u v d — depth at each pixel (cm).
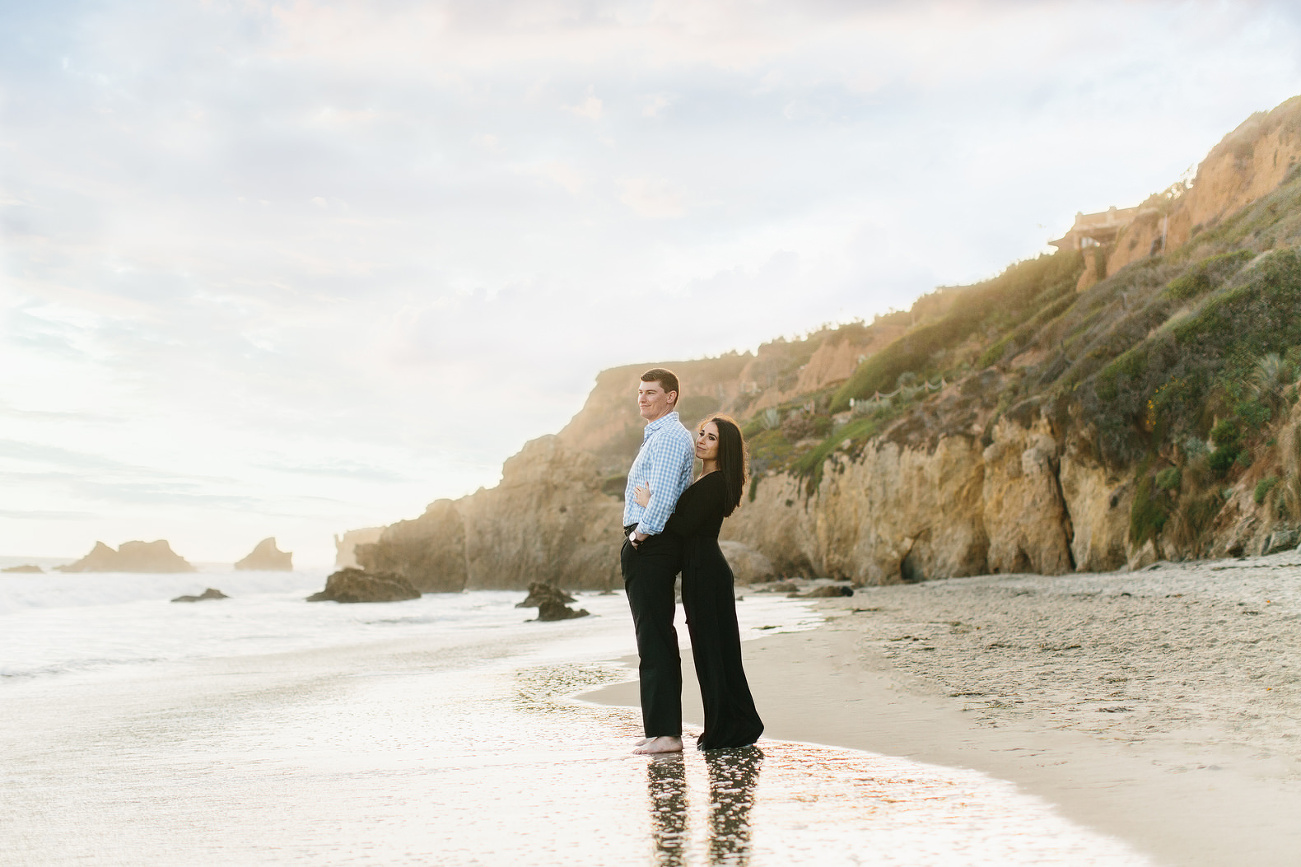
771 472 4166
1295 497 1370
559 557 4975
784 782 295
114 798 312
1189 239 2894
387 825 255
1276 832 206
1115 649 640
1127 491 1927
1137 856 195
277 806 287
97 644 1294
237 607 2825
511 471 5216
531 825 249
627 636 1285
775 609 1739
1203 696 417
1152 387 1878
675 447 407
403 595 3444
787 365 9300
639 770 332
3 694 728
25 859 230
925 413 3125
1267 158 2725
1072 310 3031
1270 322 1673
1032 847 206
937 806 250
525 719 498
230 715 562
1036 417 2359
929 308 6844
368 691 676
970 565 2714
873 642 851
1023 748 327
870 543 3072
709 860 207
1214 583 1191
